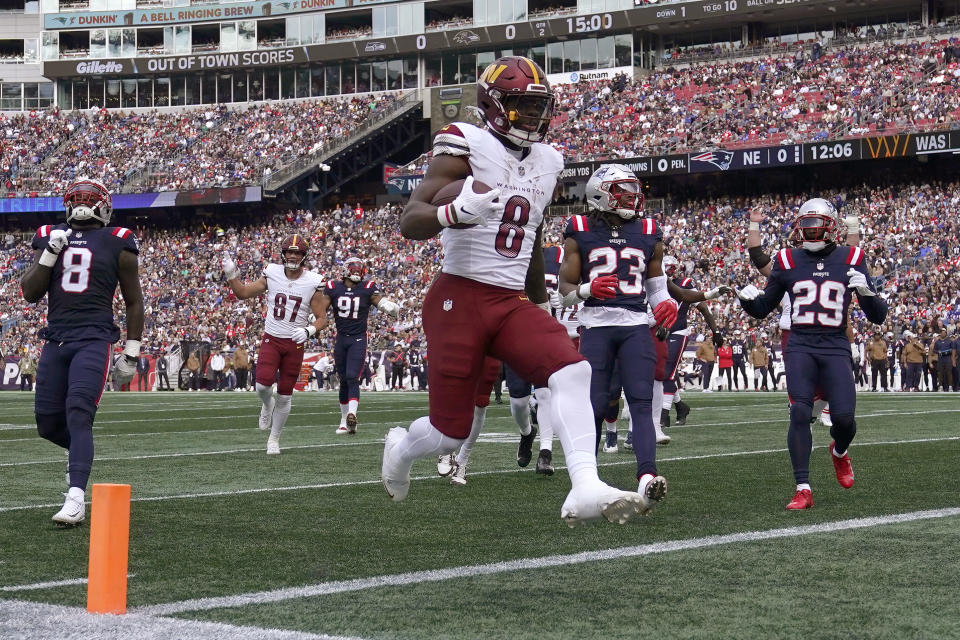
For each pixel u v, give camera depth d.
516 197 7.00
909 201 54.94
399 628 5.62
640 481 9.80
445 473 12.08
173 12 79.31
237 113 77.44
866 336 43.09
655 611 6.01
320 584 6.75
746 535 8.52
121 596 5.96
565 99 69.81
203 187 69.88
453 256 7.04
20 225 75.25
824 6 65.94
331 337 52.03
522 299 7.07
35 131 77.81
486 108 7.08
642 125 65.31
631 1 69.44
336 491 11.41
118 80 80.44
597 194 10.66
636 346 10.33
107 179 73.56
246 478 12.69
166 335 56.69
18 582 6.82
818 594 6.42
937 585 6.66
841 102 61.03
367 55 75.75
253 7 78.25
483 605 6.16
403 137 75.50
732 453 15.16
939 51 61.34
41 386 9.63
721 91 65.69
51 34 80.25
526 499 10.76
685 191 63.91
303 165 70.88
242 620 5.78
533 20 71.62
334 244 65.06
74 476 9.21
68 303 9.60
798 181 61.66
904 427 19.39
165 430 20.95
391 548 8.05
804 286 10.71
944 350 38.81
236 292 16.12
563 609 6.06
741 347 43.88
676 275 19.00
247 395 41.88
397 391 46.62
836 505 10.16
